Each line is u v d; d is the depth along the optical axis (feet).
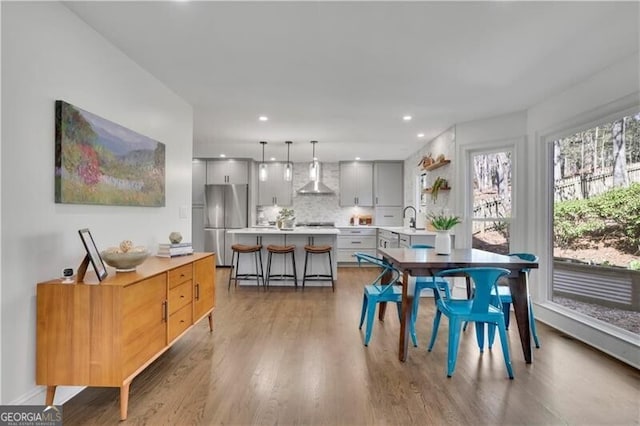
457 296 15.37
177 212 12.01
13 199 5.86
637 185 9.12
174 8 6.97
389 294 9.97
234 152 22.61
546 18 7.26
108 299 6.21
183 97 12.19
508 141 13.99
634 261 9.20
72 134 7.00
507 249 14.20
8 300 5.79
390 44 8.41
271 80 10.66
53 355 6.20
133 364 6.57
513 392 7.36
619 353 9.00
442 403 6.92
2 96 5.68
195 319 9.62
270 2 6.77
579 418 6.44
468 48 8.60
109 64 8.32
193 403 6.89
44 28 6.45
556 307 11.94
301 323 11.94
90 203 7.58
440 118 14.70
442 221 10.59
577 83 10.76
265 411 6.63
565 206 11.89
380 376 8.05
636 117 9.12
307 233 17.56
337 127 16.30
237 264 17.95
